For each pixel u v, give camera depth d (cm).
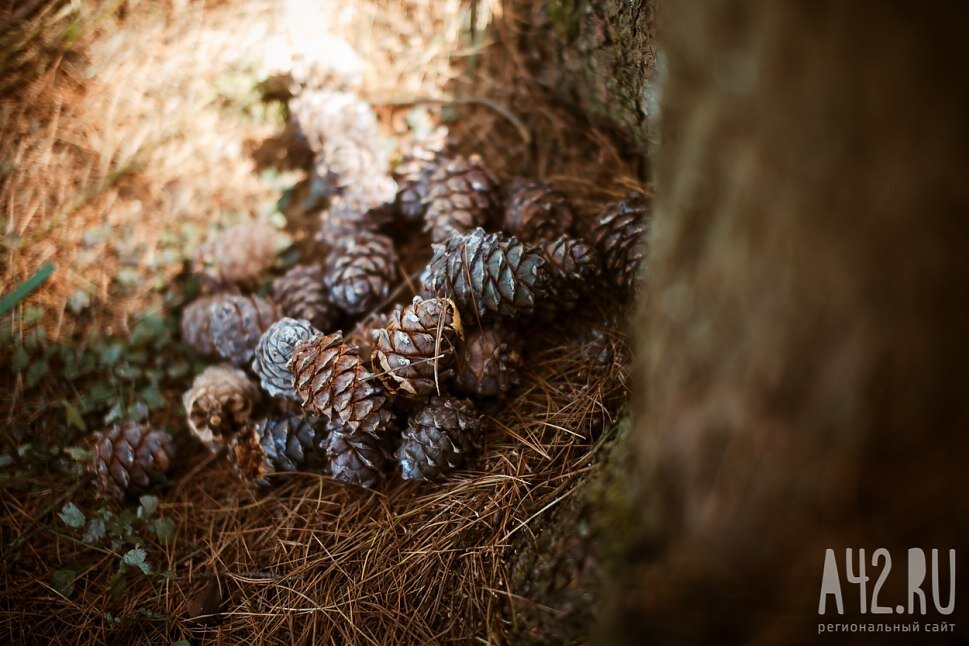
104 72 90
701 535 58
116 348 85
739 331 56
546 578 66
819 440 55
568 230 80
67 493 81
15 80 88
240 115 90
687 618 58
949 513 56
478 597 70
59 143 89
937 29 47
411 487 76
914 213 49
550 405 76
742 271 56
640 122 80
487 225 83
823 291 53
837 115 50
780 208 54
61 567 79
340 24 90
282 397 79
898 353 52
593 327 78
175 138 90
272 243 87
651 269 61
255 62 89
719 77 55
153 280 88
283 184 90
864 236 51
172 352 87
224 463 82
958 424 53
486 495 73
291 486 79
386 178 84
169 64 90
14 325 85
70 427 84
